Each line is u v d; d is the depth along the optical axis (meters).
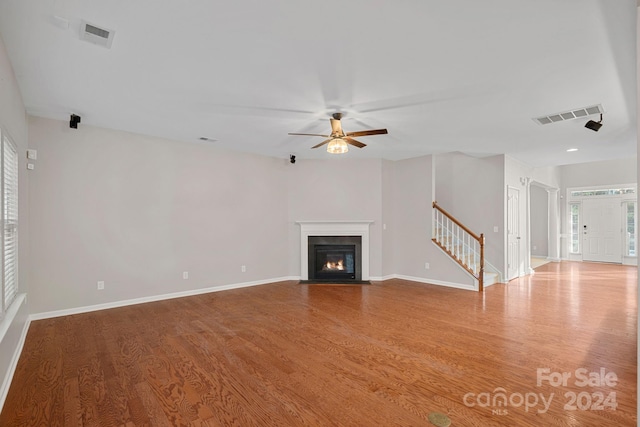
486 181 6.77
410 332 3.73
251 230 6.20
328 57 2.62
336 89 3.23
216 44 2.44
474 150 6.04
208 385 2.55
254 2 1.96
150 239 5.02
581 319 4.21
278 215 6.59
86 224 4.48
